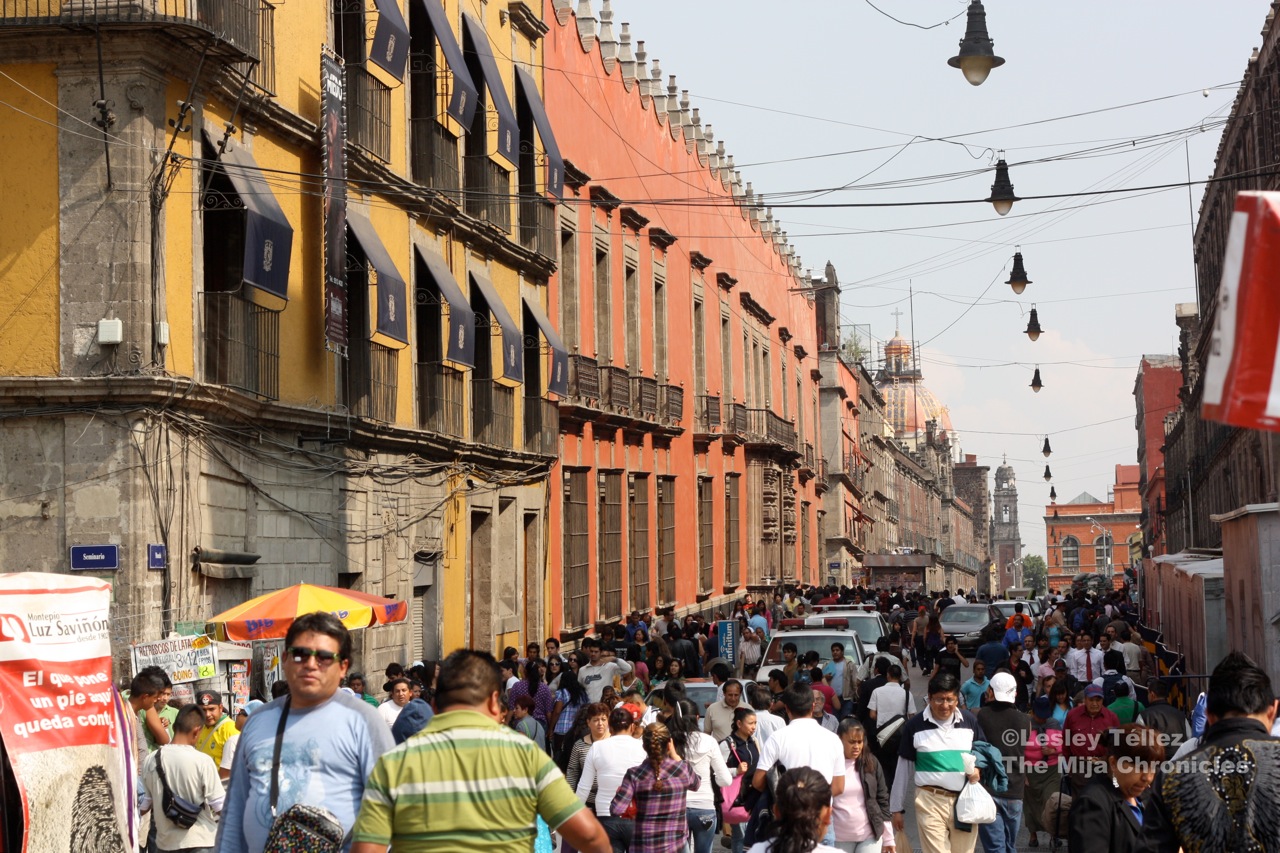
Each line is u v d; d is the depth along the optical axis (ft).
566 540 179.32
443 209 134.62
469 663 33.35
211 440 92.79
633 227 213.46
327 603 74.38
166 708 66.23
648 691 109.91
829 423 419.95
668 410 224.33
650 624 186.80
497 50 156.46
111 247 85.61
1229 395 23.84
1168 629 179.63
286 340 105.29
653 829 60.39
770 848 38.24
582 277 189.47
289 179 106.83
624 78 215.72
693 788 61.52
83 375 85.15
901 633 233.76
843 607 198.18
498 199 152.15
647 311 221.25
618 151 208.03
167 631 86.17
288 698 36.83
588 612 185.06
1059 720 88.94
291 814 33.78
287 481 104.37
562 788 32.89
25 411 85.25
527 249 160.04
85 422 85.05
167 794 55.21
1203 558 192.75
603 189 193.77
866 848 62.64
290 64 107.65
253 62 92.02
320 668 36.32
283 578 103.30
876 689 87.71
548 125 167.22
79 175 85.92
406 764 32.24
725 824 80.18
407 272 128.47
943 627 232.53
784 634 137.59
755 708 78.74
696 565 247.70
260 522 100.07
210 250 98.32
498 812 32.12
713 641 177.88
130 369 85.20
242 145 99.09
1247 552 103.86
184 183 90.22
